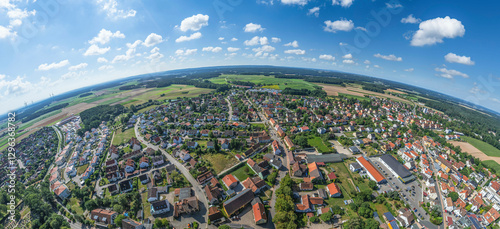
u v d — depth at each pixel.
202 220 81.19
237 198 86.81
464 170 118.88
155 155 131.00
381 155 129.00
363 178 109.19
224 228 72.00
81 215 84.56
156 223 77.38
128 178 110.25
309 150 139.00
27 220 87.94
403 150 136.88
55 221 78.38
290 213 78.19
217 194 91.50
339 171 115.38
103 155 137.25
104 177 113.69
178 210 84.19
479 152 150.38
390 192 95.62
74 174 118.62
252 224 79.25
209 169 114.69
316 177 104.75
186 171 115.19
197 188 100.31
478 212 90.19
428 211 89.19
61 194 97.50
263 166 116.12
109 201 91.06
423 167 121.50
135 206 87.50
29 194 92.38
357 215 84.19
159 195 95.69
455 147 149.88
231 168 115.06
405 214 82.69
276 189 98.69
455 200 94.88
